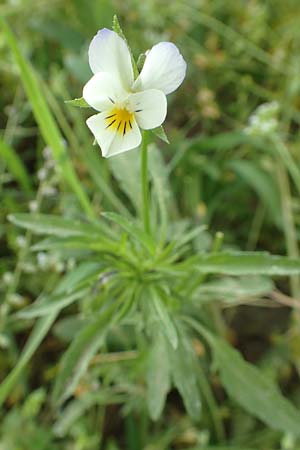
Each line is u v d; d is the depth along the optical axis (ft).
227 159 0.80
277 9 0.90
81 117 0.77
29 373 0.73
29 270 0.69
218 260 0.56
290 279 0.74
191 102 0.84
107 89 0.44
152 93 0.44
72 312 0.74
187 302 0.62
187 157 0.77
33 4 0.82
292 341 0.71
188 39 0.85
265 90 0.85
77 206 0.71
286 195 0.75
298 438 0.66
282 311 0.77
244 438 0.69
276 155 0.77
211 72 0.86
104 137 0.45
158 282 0.58
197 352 0.67
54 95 0.79
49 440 0.67
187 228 0.73
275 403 0.60
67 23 0.85
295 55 0.86
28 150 0.82
